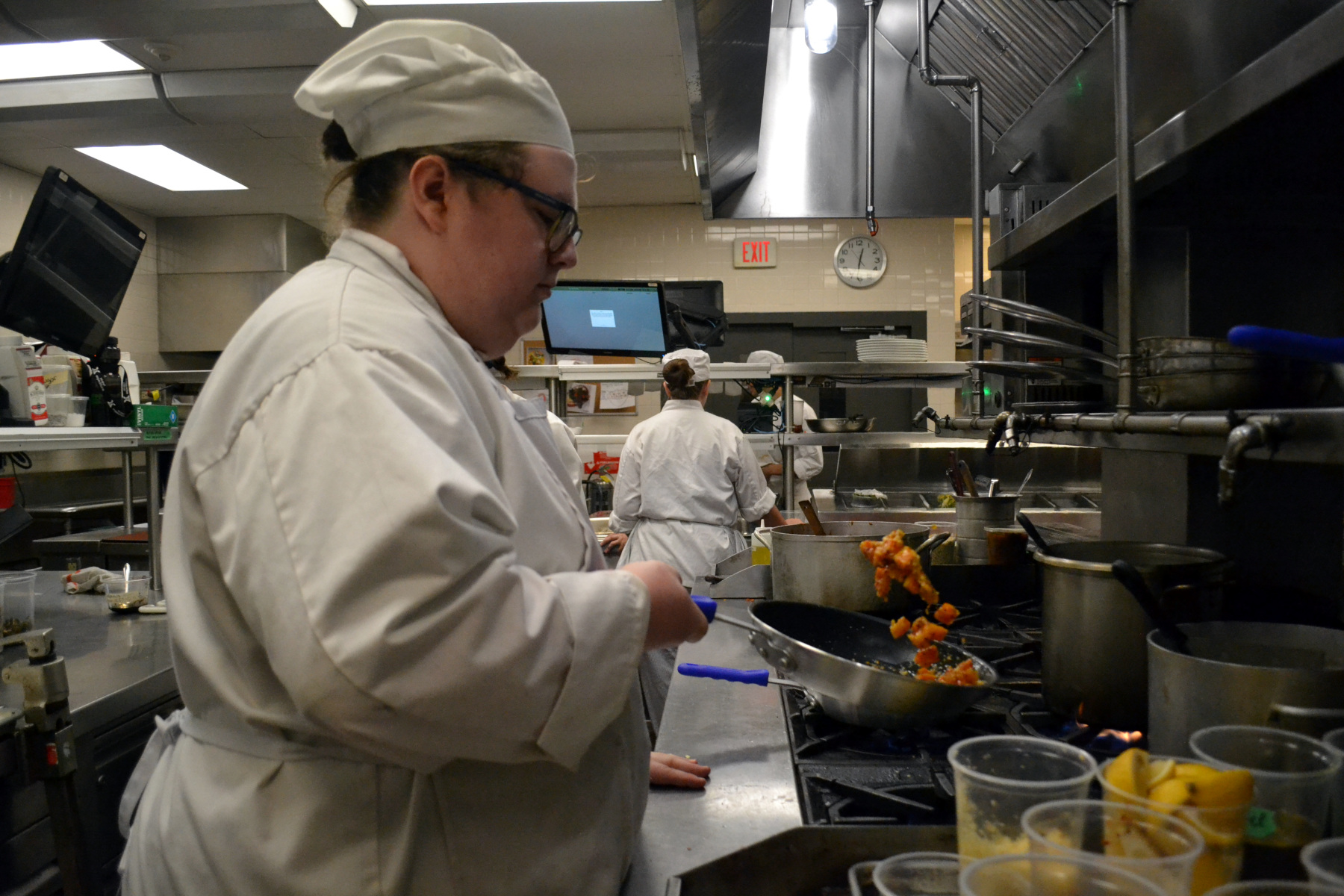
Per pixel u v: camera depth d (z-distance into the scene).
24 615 1.96
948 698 1.06
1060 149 2.26
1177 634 0.92
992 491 2.10
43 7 2.94
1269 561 1.40
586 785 0.82
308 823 0.74
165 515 0.84
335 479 0.64
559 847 0.79
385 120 0.81
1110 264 1.96
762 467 3.67
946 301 6.34
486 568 0.66
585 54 3.66
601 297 3.29
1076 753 0.74
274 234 5.80
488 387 0.81
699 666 1.24
